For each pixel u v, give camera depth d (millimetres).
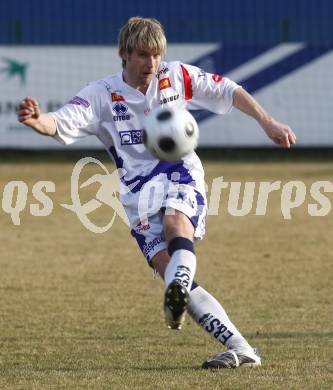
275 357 25578
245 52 95688
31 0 99812
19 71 94000
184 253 21719
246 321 31594
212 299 23953
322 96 95562
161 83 23641
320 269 43031
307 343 27766
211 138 94562
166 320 20891
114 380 22609
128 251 49094
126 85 23547
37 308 34250
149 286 39156
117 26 100062
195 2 99625
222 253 47844
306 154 102062
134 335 29438
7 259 46375
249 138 94562
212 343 28062
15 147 94812
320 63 95500
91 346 27703
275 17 99438
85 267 44031
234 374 23062
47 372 23859
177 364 24938
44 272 42625
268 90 95812
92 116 23453
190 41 99938
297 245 50312
